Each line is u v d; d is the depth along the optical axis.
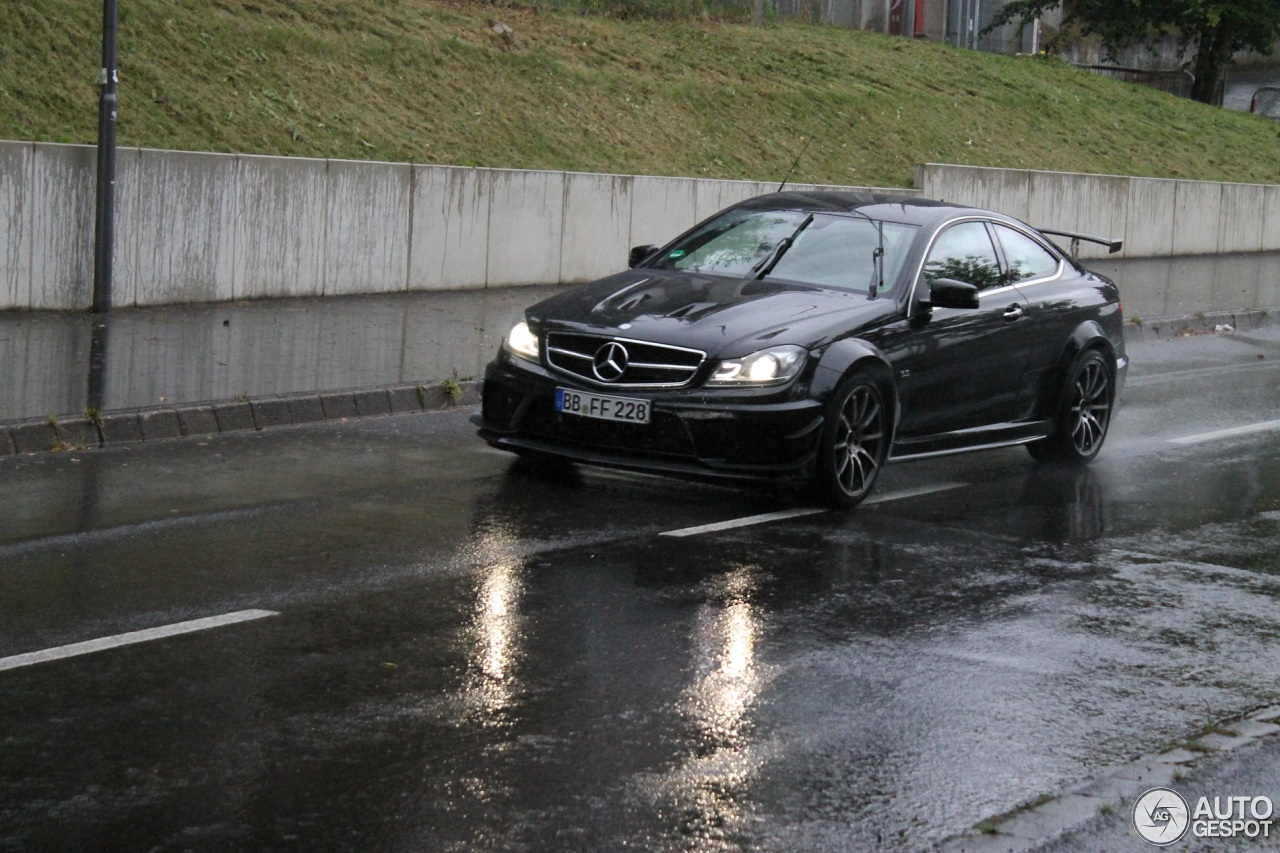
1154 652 6.29
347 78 18.80
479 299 16.62
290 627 6.19
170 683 5.49
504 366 8.85
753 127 23.58
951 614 6.73
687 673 5.78
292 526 7.92
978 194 23.94
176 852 4.16
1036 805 4.62
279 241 15.72
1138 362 15.87
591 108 21.42
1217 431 11.99
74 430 9.80
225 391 10.86
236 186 15.28
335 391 11.16
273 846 4.21
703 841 4.31
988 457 10.80
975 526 8.53
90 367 11.43
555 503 8.62
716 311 8.66
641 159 20.78
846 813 4.54
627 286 9.20
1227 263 25.52
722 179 20.62
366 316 14.88
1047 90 31.12
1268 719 5.47
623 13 25.91
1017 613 6.79
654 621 6.44
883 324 8.95
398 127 18.44
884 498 9.22
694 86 23.78
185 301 15.05
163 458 9.59
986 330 9.70
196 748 4.89
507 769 4.79
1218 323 18.80
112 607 6.39
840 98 25.73
